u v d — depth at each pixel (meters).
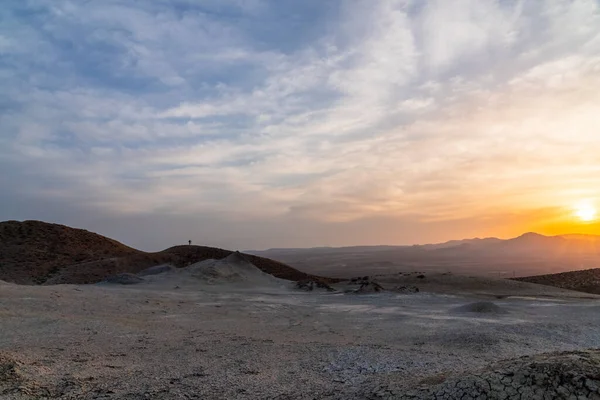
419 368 9.69
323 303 27.61
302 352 11.67
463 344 13.23
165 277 39.00
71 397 7.84
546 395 5.77
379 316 21.83
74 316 17.86
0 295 20.77
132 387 8.38
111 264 52.44
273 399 7.58
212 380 8.84
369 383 7.86
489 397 5.95
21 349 11.34
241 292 33.09
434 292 33.25
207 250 62.50
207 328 17.08
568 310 23.81
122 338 13.88
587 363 6.24
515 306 25.59
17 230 62.97
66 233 65.06
